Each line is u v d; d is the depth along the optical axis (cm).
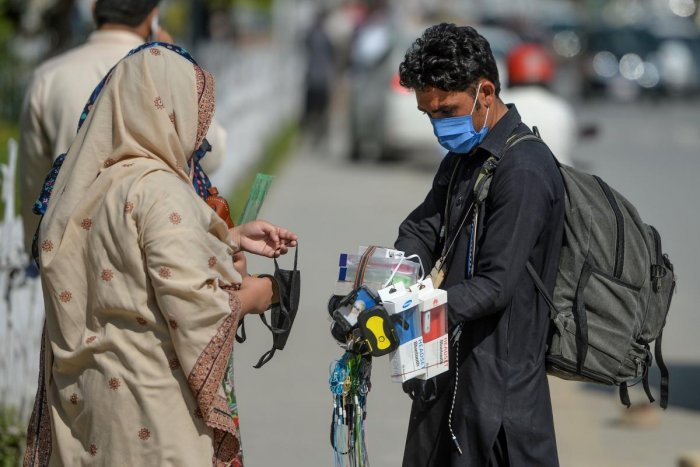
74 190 955
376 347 1002
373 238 3331
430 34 1053
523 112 2123
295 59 8094
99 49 1480
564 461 1698
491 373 1043
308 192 4162
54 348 969
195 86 973
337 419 1057
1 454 1582
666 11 13425
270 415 1856
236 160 4034
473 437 1044
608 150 5456
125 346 936
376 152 5097
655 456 1719
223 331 930
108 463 941
